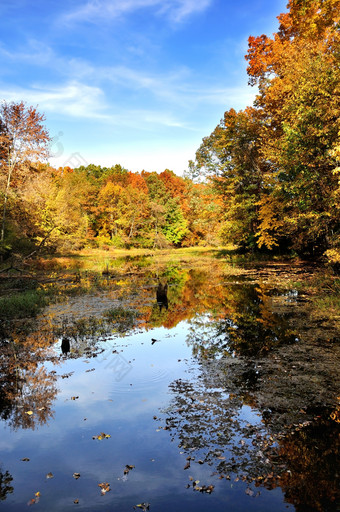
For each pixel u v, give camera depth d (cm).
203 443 452
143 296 1597
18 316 1220
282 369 672
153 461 421
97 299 1531
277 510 335
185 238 6606
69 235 4075
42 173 2852
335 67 1572
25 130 2611
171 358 772
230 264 2998
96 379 673
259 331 937
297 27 2581
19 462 428
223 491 366
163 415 528
